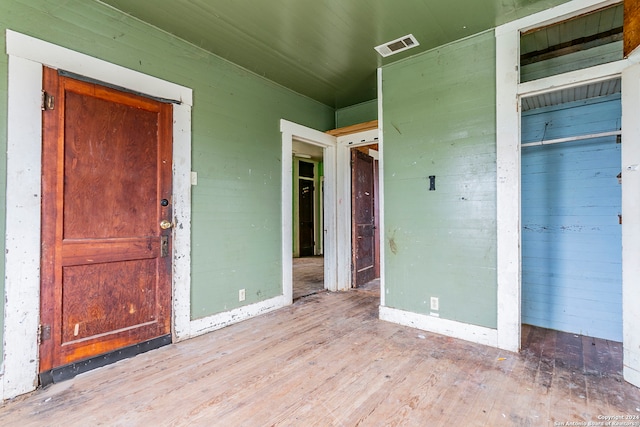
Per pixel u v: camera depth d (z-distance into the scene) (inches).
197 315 104.3
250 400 67.1
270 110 132.9
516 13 87.7
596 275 102.5
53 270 74.4
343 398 67.6
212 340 99.8
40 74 72.7
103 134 83.2
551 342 97.8
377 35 98.3
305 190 323.3
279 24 92.4
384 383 73.6
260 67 120.2
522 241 116.7
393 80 117.2
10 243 68.4
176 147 99.3
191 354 89.6
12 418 61.2
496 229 94.6
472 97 99.4
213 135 110.4
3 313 67.7
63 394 69.4
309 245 325.7
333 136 168.1
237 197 118.4
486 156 96.9
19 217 69.5
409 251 113.0
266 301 128.9
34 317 71.3
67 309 76.7
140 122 90.8
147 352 90.5
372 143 158.2
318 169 339.6
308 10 85.8
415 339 100.2
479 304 97.6
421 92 110.2
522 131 115.6
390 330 108.3
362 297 152.7
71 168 77.6
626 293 73.0
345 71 123.9
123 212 87.0
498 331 93.4
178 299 98.8
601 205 101.7
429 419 60.4
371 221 191.9
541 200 112.6
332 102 159.8
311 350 92.0
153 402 66.3
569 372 78.1
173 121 98.6
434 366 81.8
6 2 68.7
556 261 109.9
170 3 82.8
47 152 73.6
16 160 69.1
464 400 66.6
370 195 191.2
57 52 75.7
